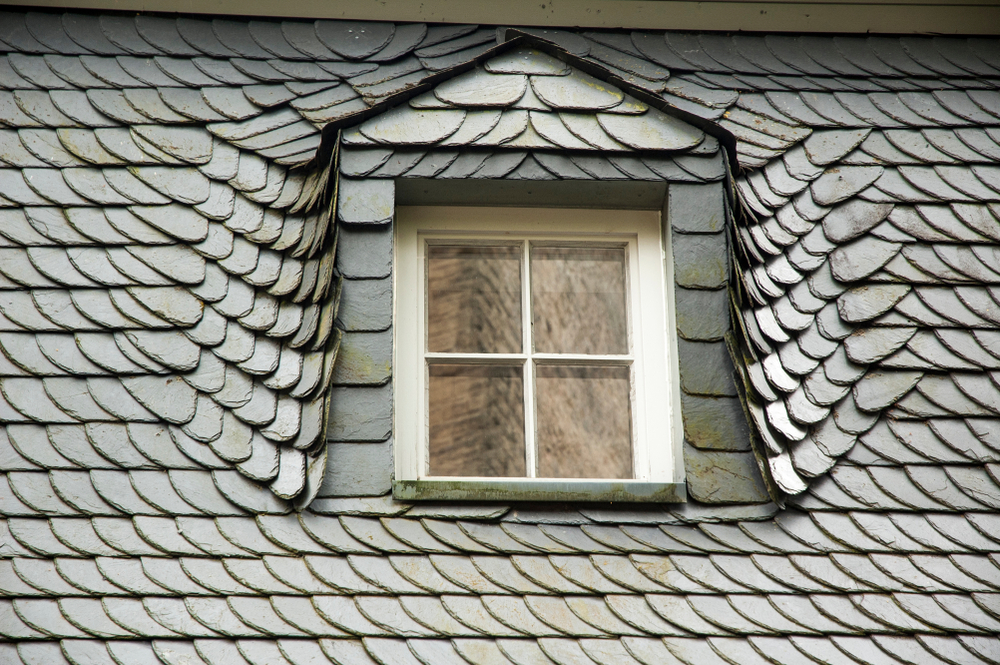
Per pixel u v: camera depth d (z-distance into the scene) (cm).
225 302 1330
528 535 1255
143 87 1442
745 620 1212
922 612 1225
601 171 1405
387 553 1227
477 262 1469
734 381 1343
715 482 1295
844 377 1346
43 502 1223
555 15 1547
